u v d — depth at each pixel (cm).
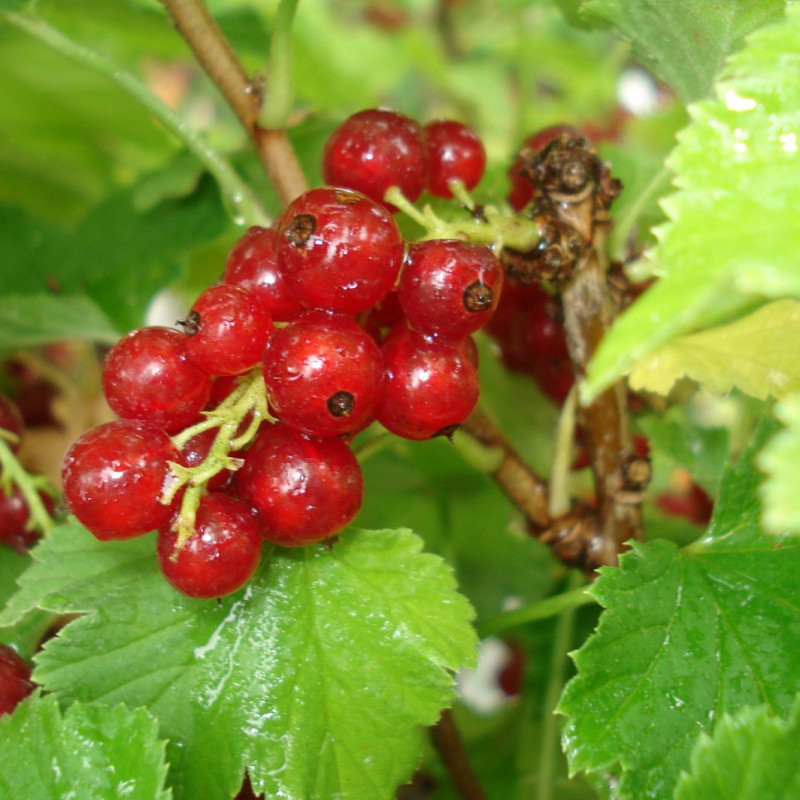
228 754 9
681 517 16
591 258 10
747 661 9
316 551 10
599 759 8
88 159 23
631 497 11
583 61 27
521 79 22
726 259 6
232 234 18
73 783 9
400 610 9
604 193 10
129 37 21
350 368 8
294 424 8
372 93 28
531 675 15
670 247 7
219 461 8
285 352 8
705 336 10
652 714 9
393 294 9
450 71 29
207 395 9
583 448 13
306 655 9
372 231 8
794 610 9
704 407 17
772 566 9
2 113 21
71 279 15
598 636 9
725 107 7
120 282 15
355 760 9
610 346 6
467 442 11
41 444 16
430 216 9
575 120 25
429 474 16
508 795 14
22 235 15
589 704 9
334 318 8
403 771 9
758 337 10
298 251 8
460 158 11
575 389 11
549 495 11
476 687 18
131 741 9
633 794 8
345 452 9
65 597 9
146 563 10
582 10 11
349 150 10
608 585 9
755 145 7
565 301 10
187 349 9
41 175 22
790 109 7
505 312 12
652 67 11
